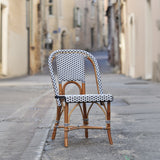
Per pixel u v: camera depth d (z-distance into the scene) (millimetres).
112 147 3668
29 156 3379
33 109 6539
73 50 4051
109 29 35312
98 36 53969
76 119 5375
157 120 5156
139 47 17312
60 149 3633
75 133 4402
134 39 18734
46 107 6793
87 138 4109
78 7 44062
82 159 3250
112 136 4188
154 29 14164
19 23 23234
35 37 27812
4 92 10312
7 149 3719
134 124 4902
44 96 8844
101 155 3369
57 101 3777
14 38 21734
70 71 4016
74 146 3740
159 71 13438
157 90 10086
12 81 16141
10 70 20688
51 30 38719
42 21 30484
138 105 6820
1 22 19406
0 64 19312
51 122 5129
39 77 19719
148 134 4262
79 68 4051
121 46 23906
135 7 18422
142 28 16547
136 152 3465
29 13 25984
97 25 53156
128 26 20797
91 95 3619
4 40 19469
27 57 25844
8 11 20094
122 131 4465
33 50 27078
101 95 3629
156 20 13805
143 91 9828
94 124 4918
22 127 4852
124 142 3881
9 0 20312
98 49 53656
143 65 16328
